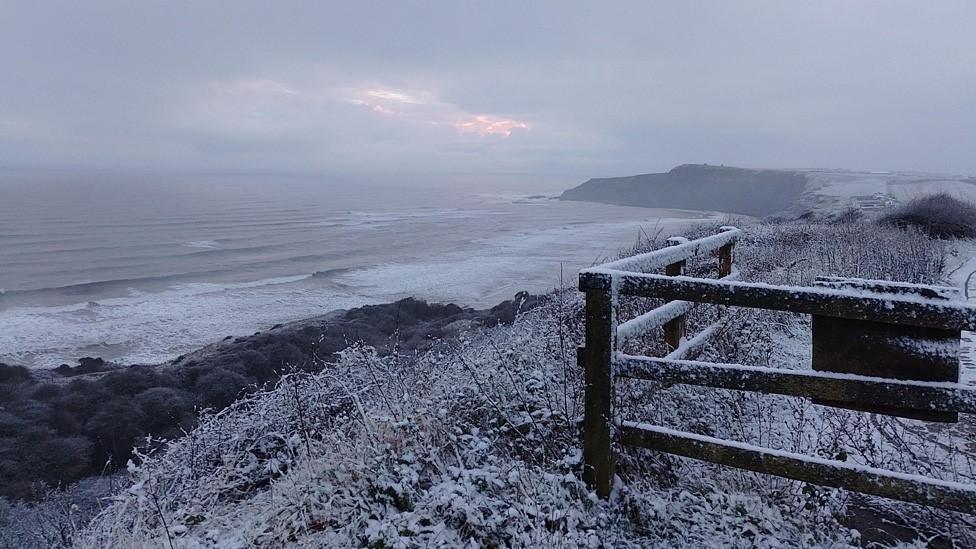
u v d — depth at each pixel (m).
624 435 3.47
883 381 2.76
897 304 2.71
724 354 5.65
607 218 163.88
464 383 5.43
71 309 56.84
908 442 4.48
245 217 169.50
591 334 3.44
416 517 3.60
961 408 2.62
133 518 4.68
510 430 4.64
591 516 3.43
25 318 53.16
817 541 3.31
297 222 155.12
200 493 5.02
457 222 154.62
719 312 5.95
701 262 7.29
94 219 160.50
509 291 55.12
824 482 2.96
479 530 3.43
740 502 3.51
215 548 3.72
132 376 22.88
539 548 3.18
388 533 3.49
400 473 4.02
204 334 45.81
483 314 29.05
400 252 94.12
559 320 6.29
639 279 3.28
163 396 20.50
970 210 26.08
